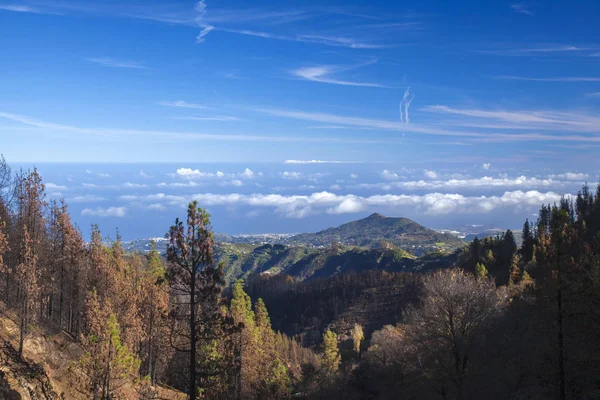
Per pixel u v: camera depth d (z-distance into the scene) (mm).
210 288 20969
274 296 169625
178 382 39031
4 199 44781
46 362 33344
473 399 29734
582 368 23953
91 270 44406
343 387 51656
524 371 29281
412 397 36719
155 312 41750
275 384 50906
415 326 34125
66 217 45938
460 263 124375
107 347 28719
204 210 21312
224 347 33812
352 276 167375
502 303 33750
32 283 34000
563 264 24594
